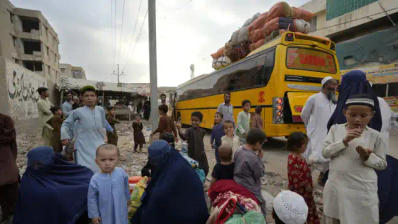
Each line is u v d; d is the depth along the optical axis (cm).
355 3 1435
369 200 199
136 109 2645
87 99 336
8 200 304
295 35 696
